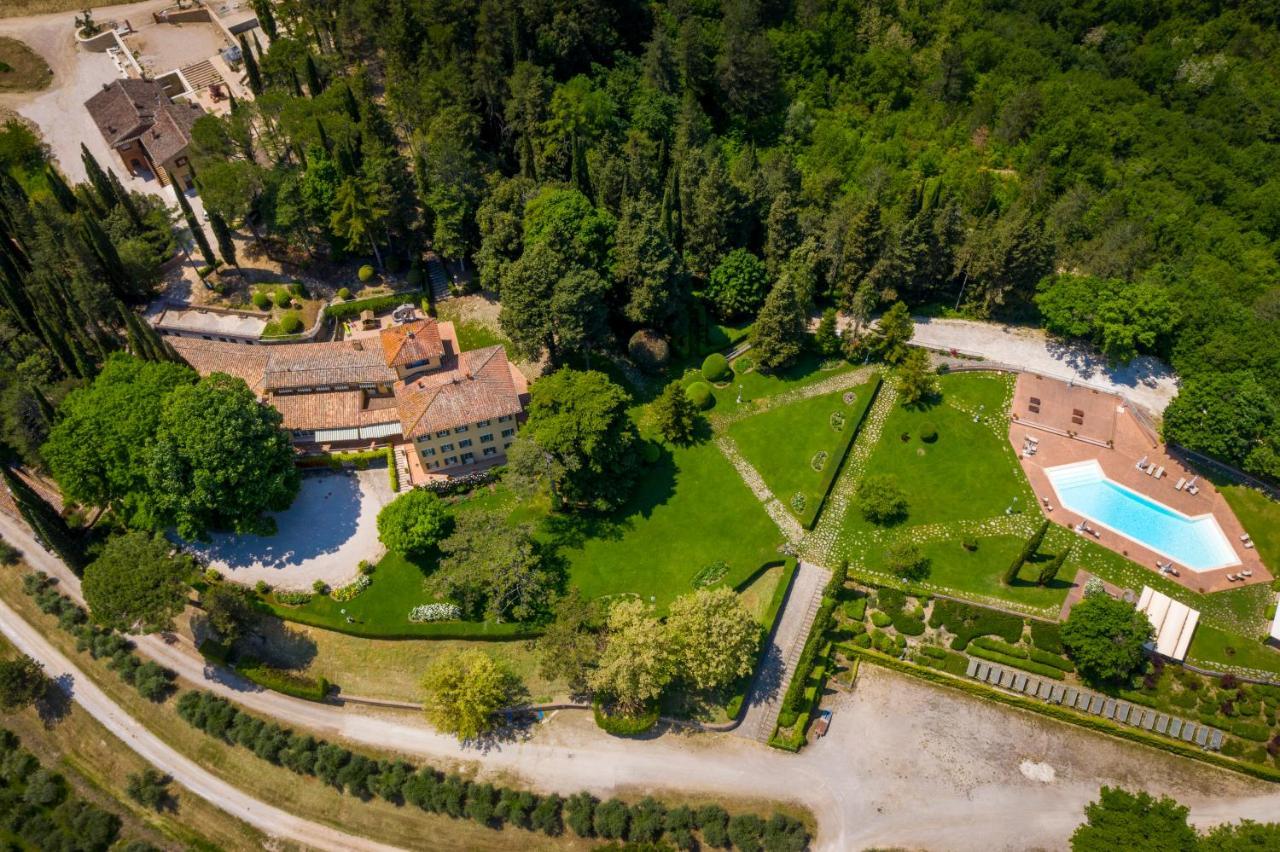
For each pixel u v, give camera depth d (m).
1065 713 92.44
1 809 95.94
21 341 116.62
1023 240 117.00
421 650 96.56
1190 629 94.88
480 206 122.69
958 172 149.12
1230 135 158.50
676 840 86.31
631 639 88.25
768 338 115.94
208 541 103.88
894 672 96.81
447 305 126.81
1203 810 88.00
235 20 167.62
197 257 130.75
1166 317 114.19
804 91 160.50
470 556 95.12
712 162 126.00
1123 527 105.25
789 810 88.31
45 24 171.12
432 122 129.00
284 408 108.12
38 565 110.06
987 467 110.62
